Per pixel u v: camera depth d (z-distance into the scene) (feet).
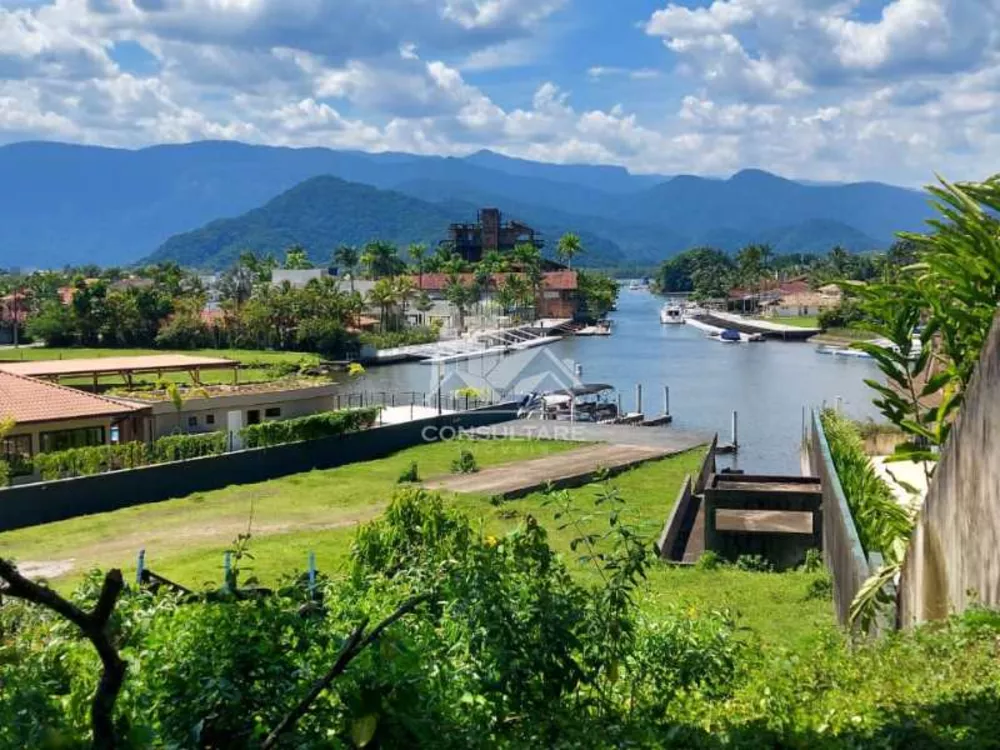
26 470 103.96
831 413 118.11
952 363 39.63
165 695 16.51
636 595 36.65
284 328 342.03
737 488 78.43
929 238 39.45
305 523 94.73
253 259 548.72
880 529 48.44
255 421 144.15
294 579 22.29
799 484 84.48
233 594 18.94
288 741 15.78
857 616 38.86
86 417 115.96
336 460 133.18
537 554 23.20
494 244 606.14
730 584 63.57
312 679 16.96
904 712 18.84
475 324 423.23
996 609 24.73
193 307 354.13
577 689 21.71
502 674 20.10
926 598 34.30
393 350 339.57
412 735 16.16
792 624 52.70
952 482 30.91
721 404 213.46
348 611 25.18
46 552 83.25
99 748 12.19
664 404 211.41
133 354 312.09
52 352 318.04
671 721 21.88
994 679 20.62
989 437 26.40
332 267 570.05
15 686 17.15
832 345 366.63
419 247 577.02
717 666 26.45
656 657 25.79
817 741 18.52
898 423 40.73
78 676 19.58
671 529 80.43
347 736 16.07
